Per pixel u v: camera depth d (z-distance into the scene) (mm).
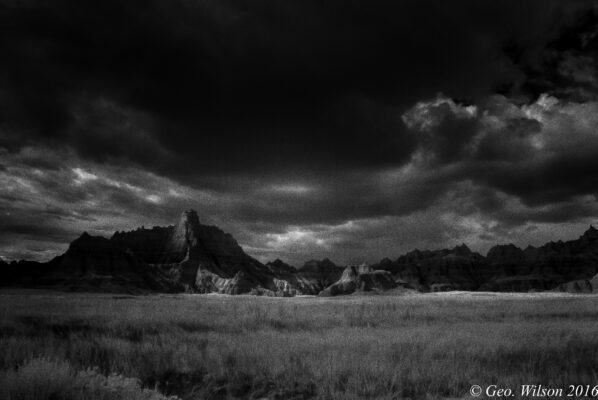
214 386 10297
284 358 11766
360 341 14359
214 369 11078
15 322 19312
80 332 16938
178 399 9516
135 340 16359
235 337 16094
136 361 12039
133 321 20406
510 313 28047
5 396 7695
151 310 27203
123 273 146125
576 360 11969
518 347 13430
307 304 44031
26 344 13211
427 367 10672
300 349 12906
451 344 13664
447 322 23172
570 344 14211
